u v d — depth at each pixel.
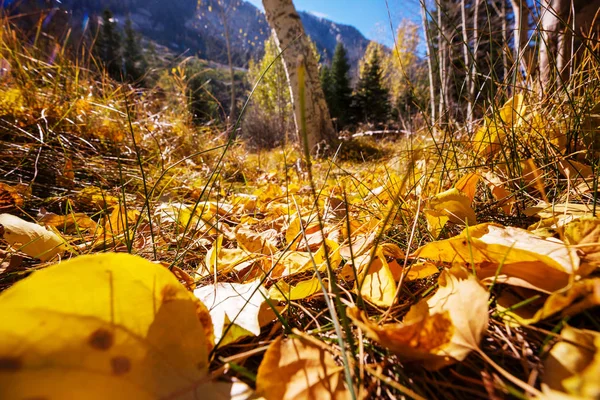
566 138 1.02
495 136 1.10
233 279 0.73
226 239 1.04
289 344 0.37
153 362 0.32
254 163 3.60
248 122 7.36
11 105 1.83
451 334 0.34
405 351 0.34
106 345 0.30
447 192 0.77
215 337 0.44
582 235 0.51
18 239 0.68
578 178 0.87
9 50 2.04
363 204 1.03
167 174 1.88
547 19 1.66
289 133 6.47
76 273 0.30
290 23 4.75
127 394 0.29
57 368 0.28
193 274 0.74
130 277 0.33
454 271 0.45
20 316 0.27
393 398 0.37
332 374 0.35
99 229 1.02
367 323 0.35
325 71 25.08
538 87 1.21
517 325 0.41
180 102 3.56
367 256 0.62
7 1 2.21
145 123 2.42
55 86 2.11
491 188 1.00
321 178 2.25
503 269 0.47
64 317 0.29
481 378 0.38
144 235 1.01
